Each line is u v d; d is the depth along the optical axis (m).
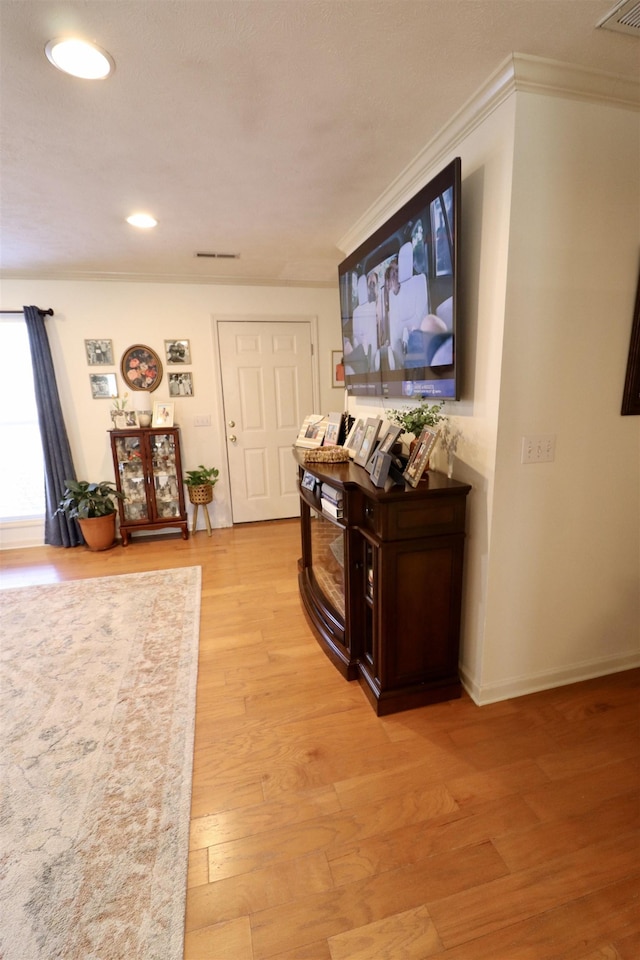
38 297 3.80
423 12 1.21
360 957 1.07
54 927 1.13
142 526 4.06
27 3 1.13
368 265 2.43
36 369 3.77
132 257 3.39
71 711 1.92
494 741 1.73
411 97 1.58
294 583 3.19
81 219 2.62
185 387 4.21
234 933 1.13
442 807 1.46
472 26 1.27
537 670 2.00
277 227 2.82
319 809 1.46
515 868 1.27
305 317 4.37
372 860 1.30
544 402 1.73
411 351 2.05
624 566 2.03
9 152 1.88
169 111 1.62
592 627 2.05
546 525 1.86
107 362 4.02
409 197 2.23
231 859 1.30
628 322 1.77
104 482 4.02
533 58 1.41
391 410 2.56
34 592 3.10
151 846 1.34
